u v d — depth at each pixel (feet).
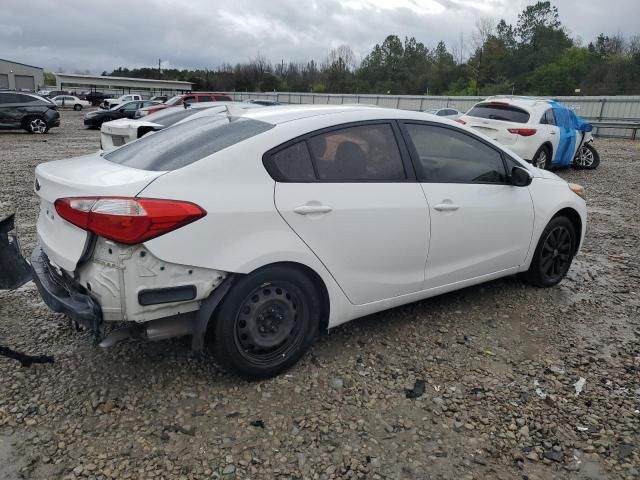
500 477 8.11
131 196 8.49
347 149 10.85
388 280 11.49
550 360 11.54
